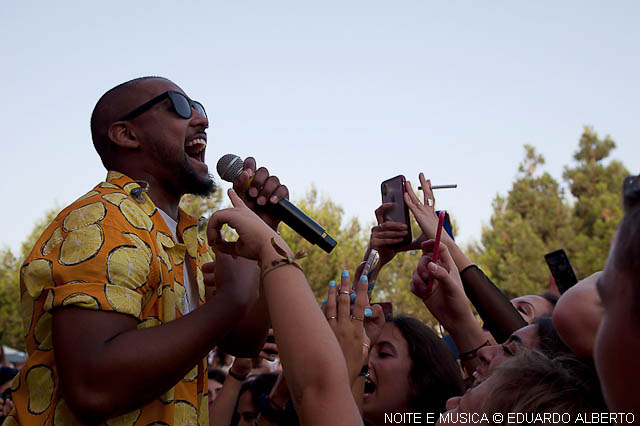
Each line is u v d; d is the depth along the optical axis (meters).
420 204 2.40
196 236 2.01
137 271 1.57
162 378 1.45
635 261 0.75
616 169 28.11
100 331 1.45
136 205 1.74
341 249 20.09
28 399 1.58
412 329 2.27
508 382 1.27
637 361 0.76
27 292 1.68
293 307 1.15
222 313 1.56
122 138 1.97
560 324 1.06
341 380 1.10
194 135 2.04
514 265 22.95
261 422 2.57
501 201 31.02
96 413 1.40
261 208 1.95
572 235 24.05
